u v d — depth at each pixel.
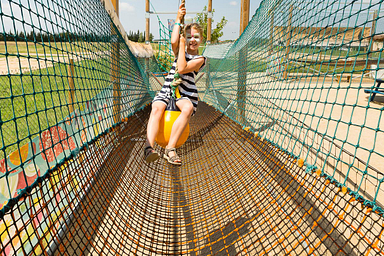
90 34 3.29
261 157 3.88
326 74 2.70
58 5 2.43
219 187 3.84
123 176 3.56
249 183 3.68
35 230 1.78
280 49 3.86
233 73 7.03
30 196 1.82
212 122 6.45
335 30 9.38
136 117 5.36
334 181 2.46
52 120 5.88
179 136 2.78
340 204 3.33
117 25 4.61
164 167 4.60
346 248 2.73
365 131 6.66
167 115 2.87
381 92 10.22
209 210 3.46
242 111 5.96
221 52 9.84
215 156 4.72
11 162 2.74
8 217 2.54
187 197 3.78
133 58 6.15
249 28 6.03
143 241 2.91
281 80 3.80
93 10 3.54
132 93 5.76
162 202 3.65
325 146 5.25
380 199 3.40
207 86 10.97
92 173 2.81
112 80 4.35
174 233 3.13
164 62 9.32
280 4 3.97
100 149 3.24
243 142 4.66
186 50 3.08
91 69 3.23
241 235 3.07
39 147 3.21
